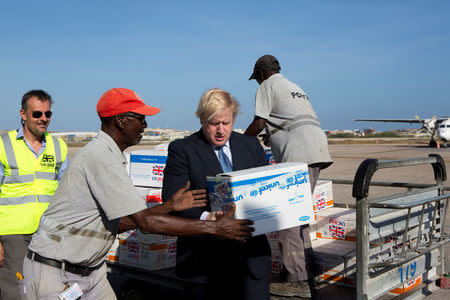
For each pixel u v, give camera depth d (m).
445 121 34.78
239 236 1.97
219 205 2.09
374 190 9.63
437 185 3.09
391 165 2.47
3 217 3.25
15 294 3.26
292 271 3.08
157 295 3.48
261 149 2.51
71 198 1.93
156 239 3.31
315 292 3.14
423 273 3.08
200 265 2.23
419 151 29.55
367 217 2.35
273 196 2.09
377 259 2.73
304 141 3.26
